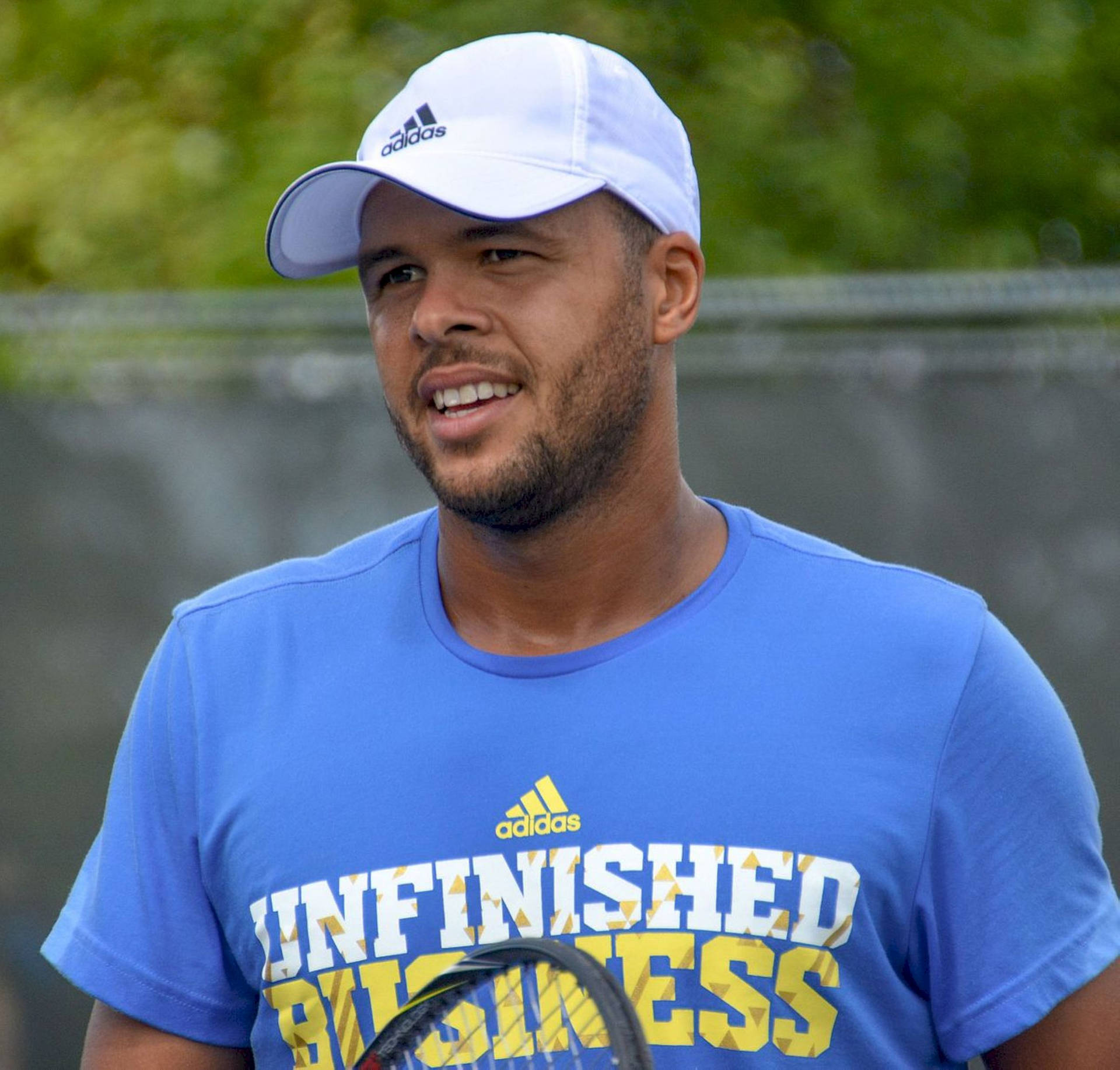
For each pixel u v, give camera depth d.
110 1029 8.96
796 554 8.74
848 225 29.70
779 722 8.20
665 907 7.96
